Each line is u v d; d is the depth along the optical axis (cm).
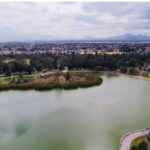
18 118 7588
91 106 8931
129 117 7481
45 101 9775
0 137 6075
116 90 11812
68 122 7156
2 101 9750
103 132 6259
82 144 5584
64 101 9762
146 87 12475
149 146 5091
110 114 7862
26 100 9969
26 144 5634
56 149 5331
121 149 5116
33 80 13038
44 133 6306
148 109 8400
